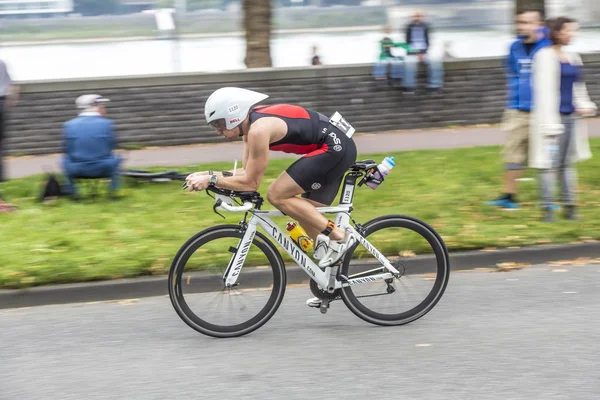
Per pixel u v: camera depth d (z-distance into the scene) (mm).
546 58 12531
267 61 23141
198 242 9047
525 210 13641
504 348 8562
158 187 16141
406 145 20750
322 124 8828
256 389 7680
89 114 14875
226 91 8719
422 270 9531
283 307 10133
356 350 8641
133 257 11211
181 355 8609
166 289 10766
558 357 8281
